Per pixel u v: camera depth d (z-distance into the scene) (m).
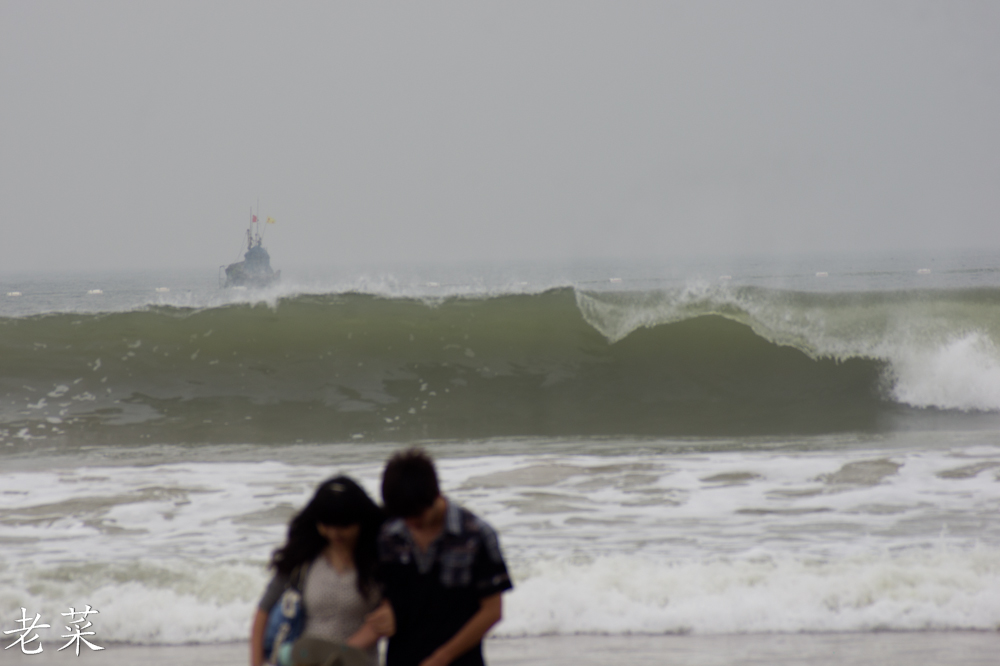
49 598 20.05
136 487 31.70
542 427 46.75
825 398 53.12
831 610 19.94
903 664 17.17
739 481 32.25
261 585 20.70
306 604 10.55
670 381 54.44
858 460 35.12
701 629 19.36
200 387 51.41
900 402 52.91
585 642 18.66
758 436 44.28
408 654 10.16
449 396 51.97
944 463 34.38
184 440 42.69
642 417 49.09
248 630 19.27
